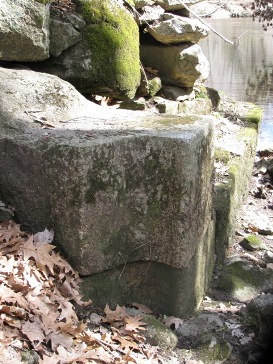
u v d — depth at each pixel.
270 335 1.86
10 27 2.23
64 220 1.72
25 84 2.03
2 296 1.51
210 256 2.25
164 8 3.20
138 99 2.94
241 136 3.27
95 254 1.75
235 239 2.75
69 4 2.58
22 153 1.73
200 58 3.31
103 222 1.74
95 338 1.62
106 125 1.94
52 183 1.71
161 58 3.18
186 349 1.81
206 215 2.06
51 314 1.58
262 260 2.57
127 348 1.67
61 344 1.51
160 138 1.75
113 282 1.85
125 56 2.64
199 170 1.86
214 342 1.83
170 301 1.90
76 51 2.54
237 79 5.84
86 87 2.61
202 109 3.40
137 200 1.79
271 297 2.07
